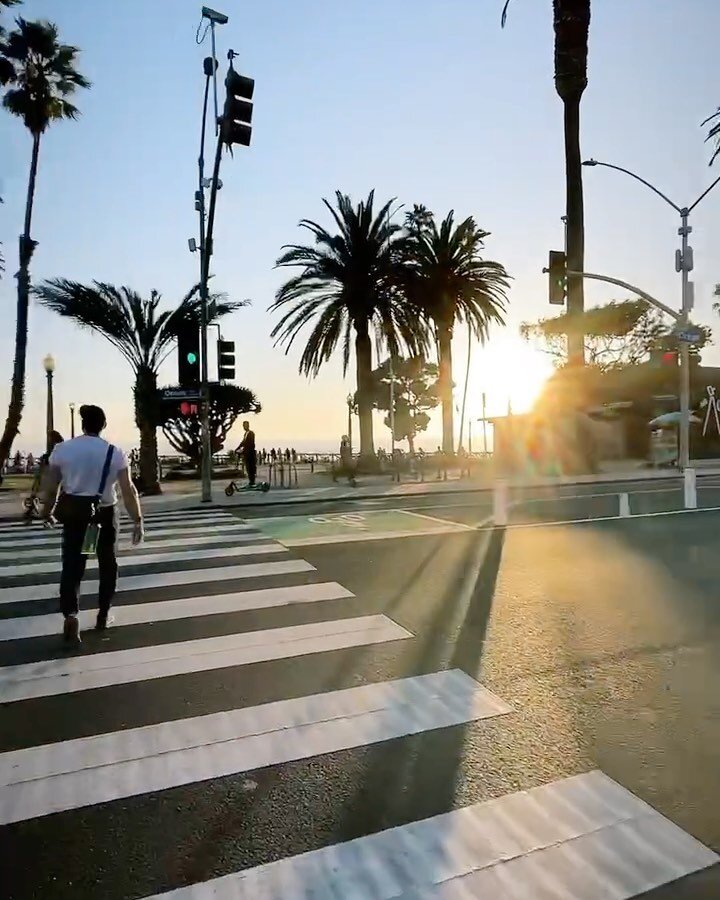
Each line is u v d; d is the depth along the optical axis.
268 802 3.00
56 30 24.88
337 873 2.53
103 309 20.39
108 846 2.70
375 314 27.62
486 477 24.22
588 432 25.03
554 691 4.23
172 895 2.42
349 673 4.56
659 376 32.72
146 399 20.94
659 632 5.42
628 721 3.79
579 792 3.06
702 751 3.44
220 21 15.65
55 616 6.05
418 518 12.71
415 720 3.82
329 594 6.74
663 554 8.59
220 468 34.91
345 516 13.32
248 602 6.44
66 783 3.17
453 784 3.13
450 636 5.36
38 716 3.92
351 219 26.69
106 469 5.20
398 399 60.03
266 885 2.47
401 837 2.74
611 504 14.45
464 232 31.48
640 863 2.57
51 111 25.33
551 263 16.81
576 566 7.96
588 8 22.61
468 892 2.42
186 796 3.05
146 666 4.72
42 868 2.57
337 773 3.24
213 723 3.80
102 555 5.49
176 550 9.34
